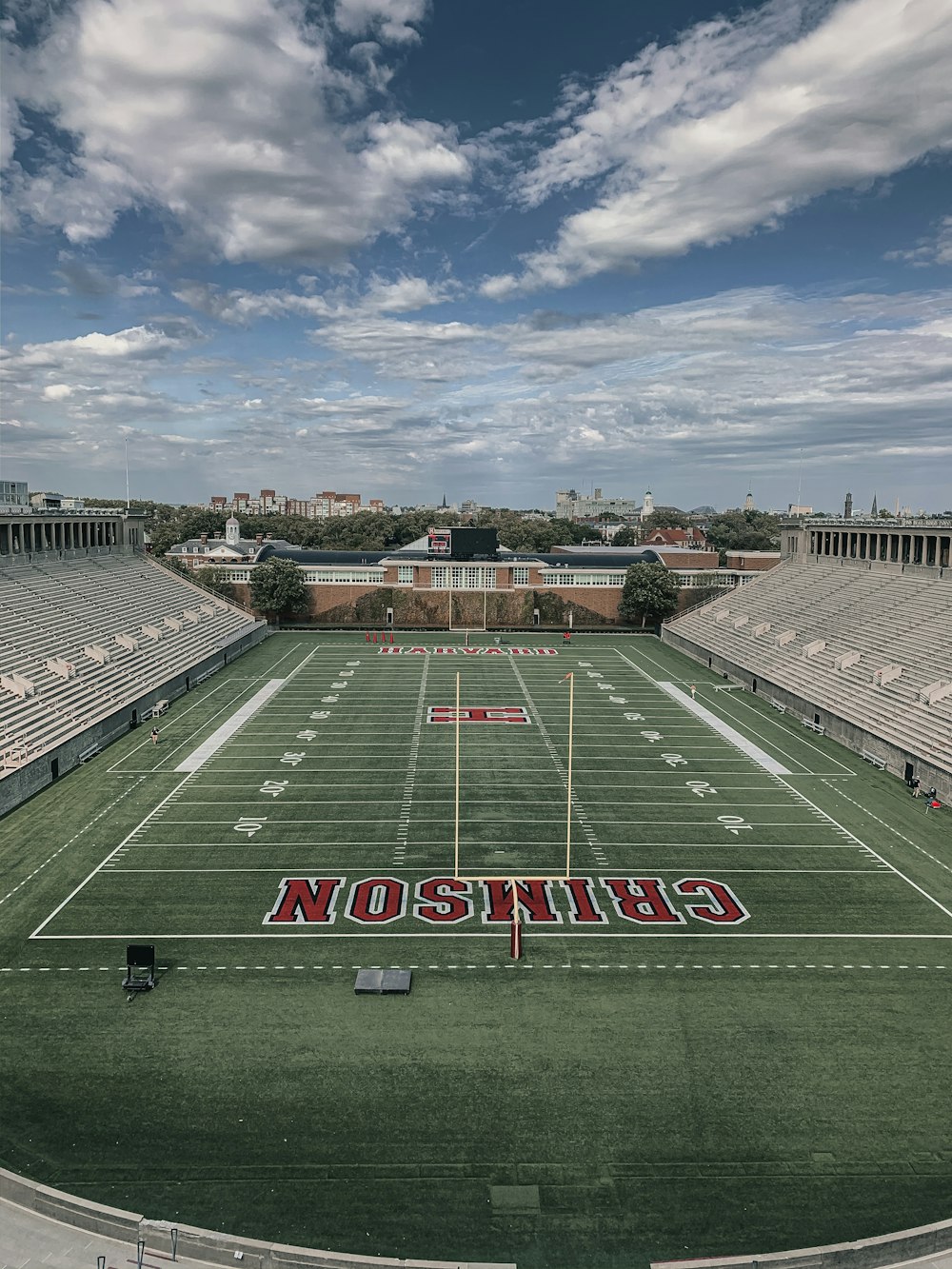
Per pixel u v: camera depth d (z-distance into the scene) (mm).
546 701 55219
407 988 22391
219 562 125250
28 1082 18812
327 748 43875
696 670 67188
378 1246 14844
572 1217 15484
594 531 197000
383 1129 17531
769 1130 17641
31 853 30734
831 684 51750
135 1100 18266
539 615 90375
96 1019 21141
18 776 35594
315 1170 16453
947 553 60688
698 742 46375
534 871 29641
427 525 192750
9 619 50594
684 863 30469
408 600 89188
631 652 75438
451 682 60625
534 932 25609
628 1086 18906
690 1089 18844
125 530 79750
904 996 22562
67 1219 15172
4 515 59594
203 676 61375
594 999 22281
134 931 25375
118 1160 16594
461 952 24469
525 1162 16719
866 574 68312
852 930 25906
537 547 166375
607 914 26750
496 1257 14648
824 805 36562
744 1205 15781
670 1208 15688
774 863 30547
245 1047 20078
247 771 40062
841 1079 19250
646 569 87188
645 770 41125
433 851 31172
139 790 37375
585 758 43000
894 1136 17516
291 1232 15086
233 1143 17078
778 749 45188
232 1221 15266
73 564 67625
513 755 43156
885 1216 15555
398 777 39469
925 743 39875
